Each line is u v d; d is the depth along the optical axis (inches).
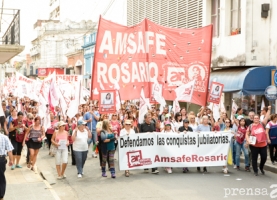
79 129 489.7
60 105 641.0
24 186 431.2
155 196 388.5
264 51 775.7
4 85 1407.5
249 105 794.8
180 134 511.8
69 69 2108.8
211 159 515.5
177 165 509.7
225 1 839.1
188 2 956.0
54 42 2409.0
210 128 545.3
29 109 735.7
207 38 602.2
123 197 387.2
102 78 567.2
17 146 535.2
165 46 595.2
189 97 589.0
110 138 479.5
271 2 765.9
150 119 523.2
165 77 596.4
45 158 642.2
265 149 490.6
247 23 772.0
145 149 502.6
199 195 390.0
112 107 569.0
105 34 564.7
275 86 587.8
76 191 420.2
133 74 581.6
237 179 468.1
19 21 597.6
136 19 1217.4
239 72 776.3
